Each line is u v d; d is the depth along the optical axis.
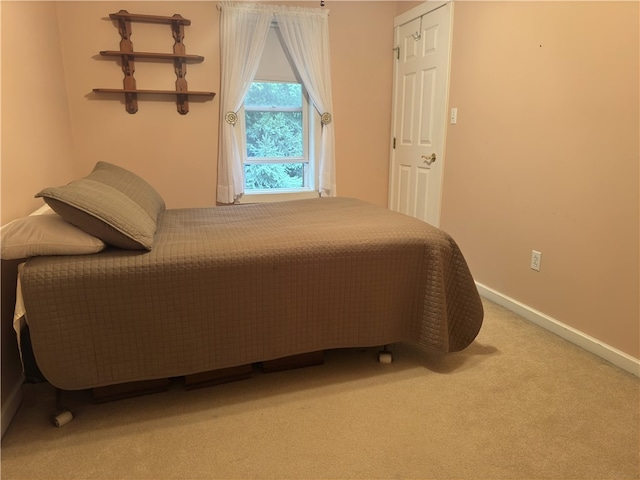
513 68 2.53
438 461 1.41
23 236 1.49
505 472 1.36
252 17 3.37
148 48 3.23
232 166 3.52
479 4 2.77
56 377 1.52
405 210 3.88
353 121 3.91
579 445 1.48
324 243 1.80
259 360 1.78
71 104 3.14
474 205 2.97
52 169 2.56
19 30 2.08
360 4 3.71
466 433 1.54
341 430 1.56
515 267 2.63
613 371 1.96
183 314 1.63
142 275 1.55
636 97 1.87
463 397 1.76
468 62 2.92
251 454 1.44
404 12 3.67
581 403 1.72
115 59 3.18
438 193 3.36
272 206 2.66
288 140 3.81
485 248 2.89
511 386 1.84
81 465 1.39
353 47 3.77
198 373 1.80
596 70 2.03
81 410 1.67
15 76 1.97
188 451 1.46
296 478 1.34
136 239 1.58
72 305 1.49
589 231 2.12
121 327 1.57
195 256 1.62
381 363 2.03
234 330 1.71
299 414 1.66
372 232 1.91
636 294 1.92
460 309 2.01
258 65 3.51
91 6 3.06
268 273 1.71
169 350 1.64
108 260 1.53
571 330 2.24
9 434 1.53
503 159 2.66
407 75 3.69
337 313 1.86
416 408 1.69
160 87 3.31
